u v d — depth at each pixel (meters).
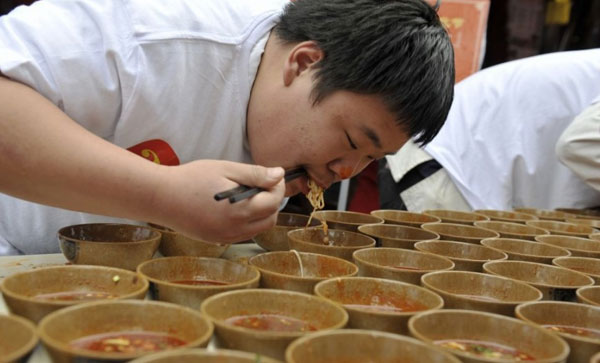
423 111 1.24
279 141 1.29
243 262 1.24
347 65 1.17
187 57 1.33
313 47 1.26
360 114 1.19
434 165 2.51
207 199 1.06
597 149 2.14
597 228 2.07
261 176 1.07
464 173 2.54
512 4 3.64
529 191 2.58
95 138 1.12
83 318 0.84
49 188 1.09
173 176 1.07
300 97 1.24
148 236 1.38
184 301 1.01
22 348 0.70
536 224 2.00
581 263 1.47
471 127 2.58
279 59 1.35
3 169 1.08
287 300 1.00
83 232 1.35
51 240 1.64
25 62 1.16
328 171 1.30
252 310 0.99
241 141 1.45
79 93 1.25
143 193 1.06
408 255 1.42
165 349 0.83
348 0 1.28
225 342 0.83
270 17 1.41
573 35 4.01
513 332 0.94
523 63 2.66
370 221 1.81
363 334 0.81
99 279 1.04
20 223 1.63
